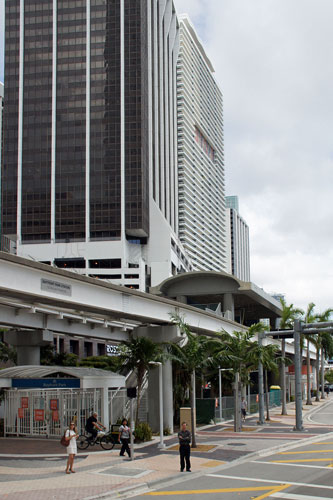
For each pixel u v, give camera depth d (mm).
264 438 30688
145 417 36562
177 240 168625
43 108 146500
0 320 31125
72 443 19766
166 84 198250
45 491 16328
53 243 141000
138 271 137750
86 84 146750
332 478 18078
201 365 29188
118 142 144000
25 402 31844
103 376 29594
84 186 142875
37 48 149250
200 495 15711
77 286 25250
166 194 184875
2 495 15750
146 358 29000
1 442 28875
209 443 28266
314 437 31234
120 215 141250
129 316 30625
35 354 37750
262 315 92688
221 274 66875
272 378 74812
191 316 37812
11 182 144250
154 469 20266
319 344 76500
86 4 149875
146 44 159750
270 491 16031
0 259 20203
